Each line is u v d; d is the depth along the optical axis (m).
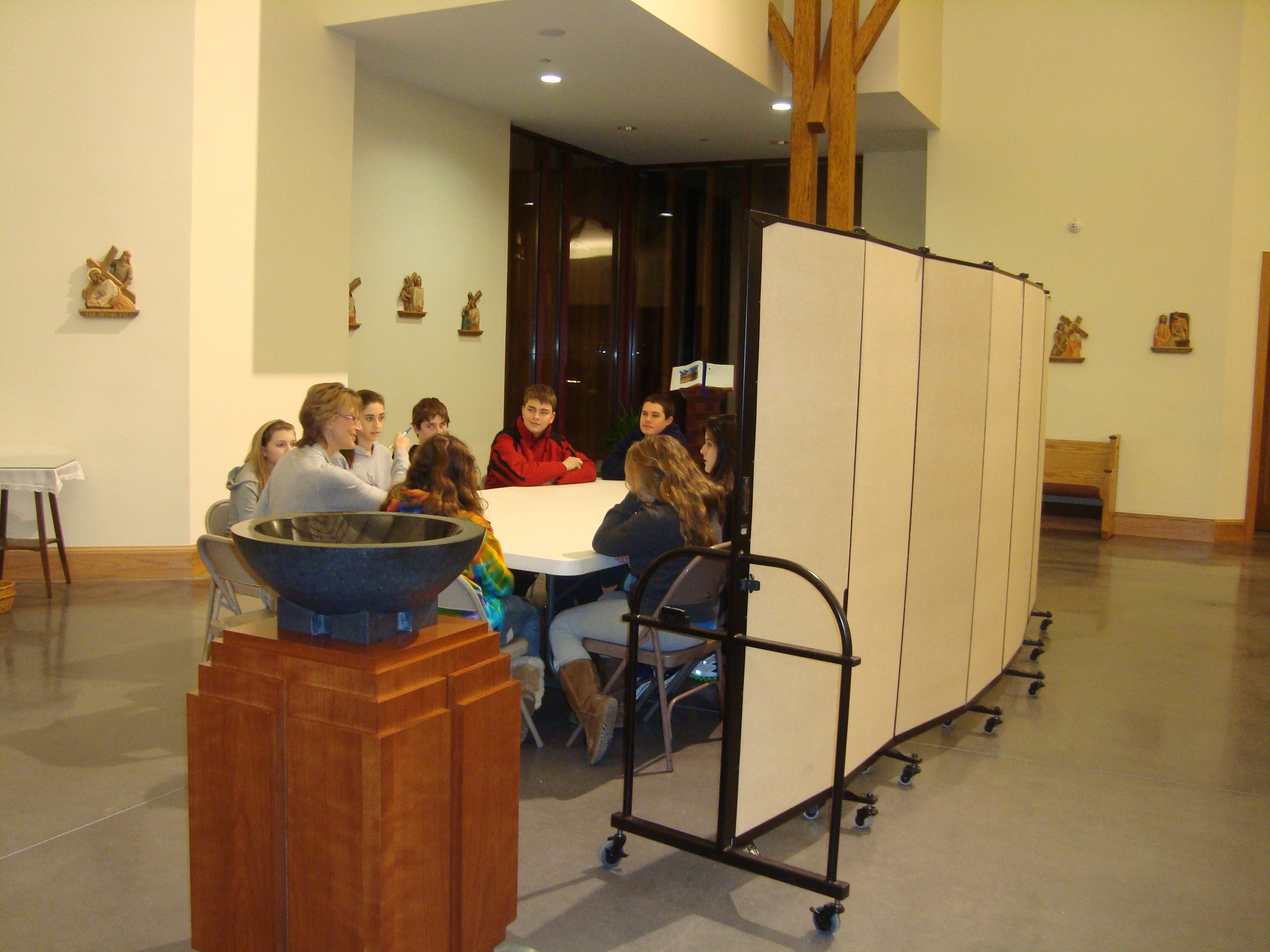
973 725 3.93
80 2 5.64
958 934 2.42
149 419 5.89
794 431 2.64
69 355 5.79
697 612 3.48
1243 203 8.55
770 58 7.88
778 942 2.36
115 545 5.93
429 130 8.01
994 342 3.82
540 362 9.89
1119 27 8.80
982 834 2.97
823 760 2.93
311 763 1.80
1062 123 9.05
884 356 3.02
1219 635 5.41
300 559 1.72
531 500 4.69
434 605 1.96
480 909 2.00
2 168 5.63
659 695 3.43
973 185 9.39
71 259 5.75
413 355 8.03
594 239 10.64
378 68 7.30
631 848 2.81
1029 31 9.09
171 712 3.73
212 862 1.94
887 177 10.33
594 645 3.47
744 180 10.84
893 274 3.03
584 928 2.40
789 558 2.68
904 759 3.32
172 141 5.80
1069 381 9.21
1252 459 8.72
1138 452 9.01
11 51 5.59
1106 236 8.98
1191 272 8.73
